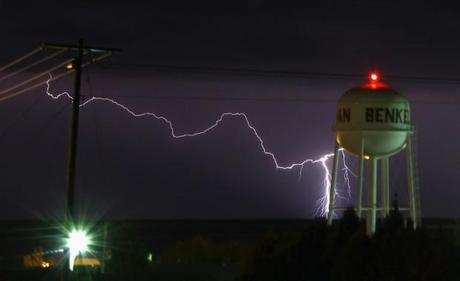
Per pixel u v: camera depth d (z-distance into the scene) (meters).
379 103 47.28
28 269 63.44
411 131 48.09
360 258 38.53
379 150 47.56
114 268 65.56
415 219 47.75
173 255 82.69
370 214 46.88
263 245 43.78
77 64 51.75
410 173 48.19
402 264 37.22
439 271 36.38
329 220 47.88
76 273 60.19
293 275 41.22
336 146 48.91
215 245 86.62
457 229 43.53
